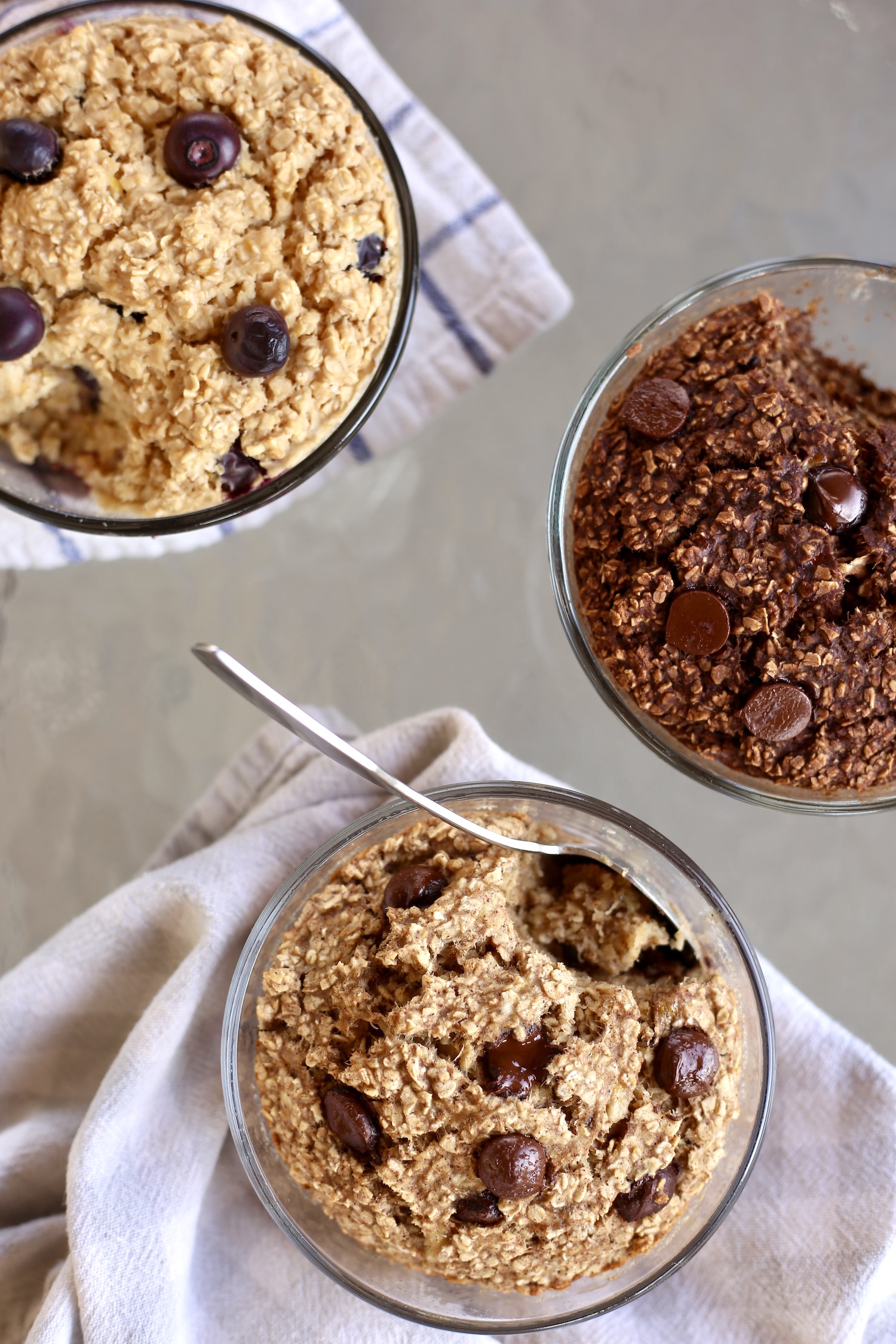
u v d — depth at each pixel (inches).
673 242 23.2
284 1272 20.8
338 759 19.2
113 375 20.1
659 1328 20.7
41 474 20.8
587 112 23.3
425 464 23.2
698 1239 19.7
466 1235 18.8
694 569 19.7
